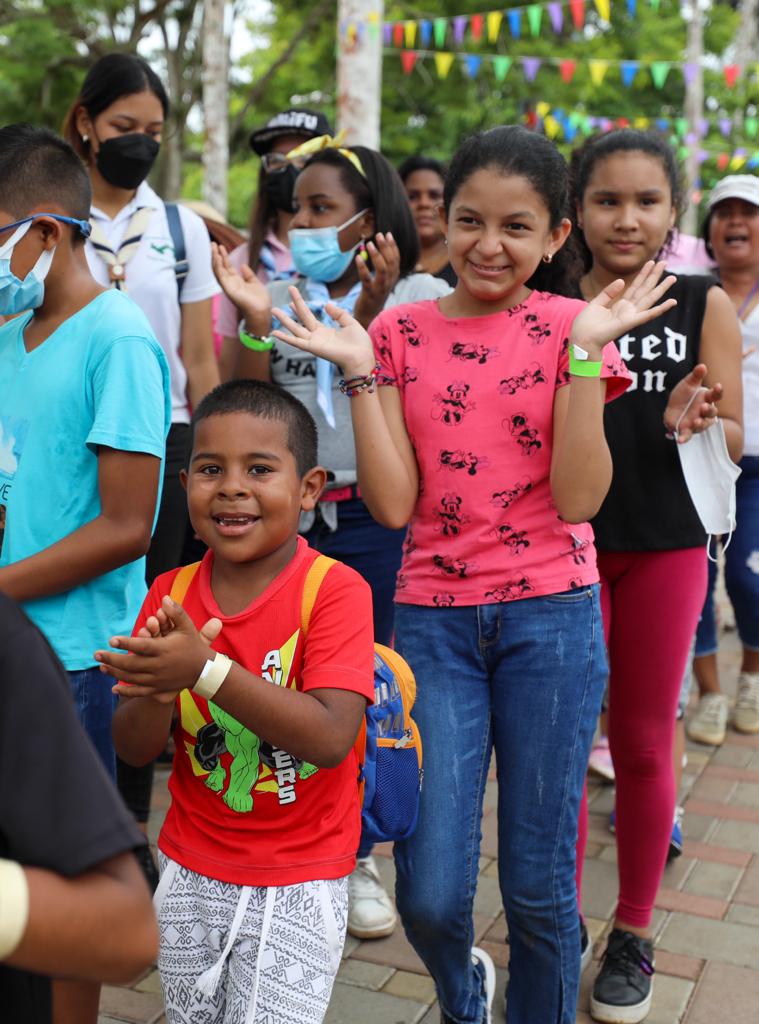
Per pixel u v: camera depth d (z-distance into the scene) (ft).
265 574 6.67
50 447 7.43
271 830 6.51
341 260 11.18
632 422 9.41
